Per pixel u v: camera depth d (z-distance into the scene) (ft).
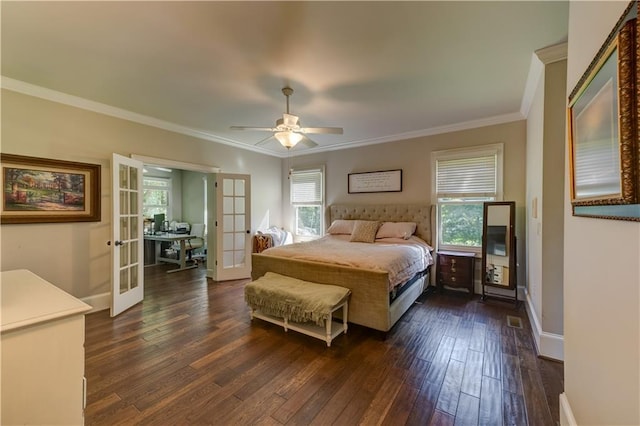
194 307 11.16
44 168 9.50
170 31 6.39
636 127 2.57
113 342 8.18
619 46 2.71
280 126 9.32
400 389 6.11
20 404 2.81
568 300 4.84
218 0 5.40
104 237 11.02
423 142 14.58
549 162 7.39
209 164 15.56
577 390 4.35
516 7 5.61
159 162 13.08
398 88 9.41
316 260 10.05
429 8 5.64
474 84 9.14
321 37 6.61
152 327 9.24
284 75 8.48
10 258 8.89
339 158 17.67
